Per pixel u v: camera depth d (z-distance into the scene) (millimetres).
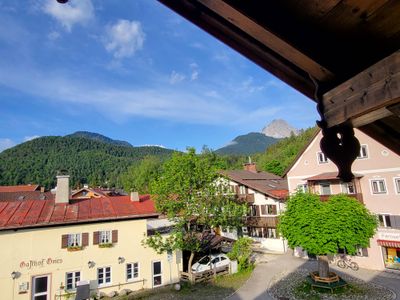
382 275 18781
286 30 1688
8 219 15555
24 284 15031
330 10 1608
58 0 1722
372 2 1530
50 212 17094
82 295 13938
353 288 16562
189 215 17875
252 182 30062
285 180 35375
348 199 16406
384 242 19500
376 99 1460
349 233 14773
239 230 30500
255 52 2203
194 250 18516
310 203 16484
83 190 40312
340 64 1774
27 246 15398
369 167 20703
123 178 76562
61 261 15961
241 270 20891
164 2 2100
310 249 15359
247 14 1633
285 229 16688
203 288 17547
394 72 1361
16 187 48125
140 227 18234
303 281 18125
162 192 18141
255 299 15609
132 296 16391
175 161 18562
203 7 2025
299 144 67062
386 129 2096
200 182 18734
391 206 19516
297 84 2209
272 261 23734
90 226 16969
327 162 23750
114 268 17094
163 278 18359
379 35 1752
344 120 1701
